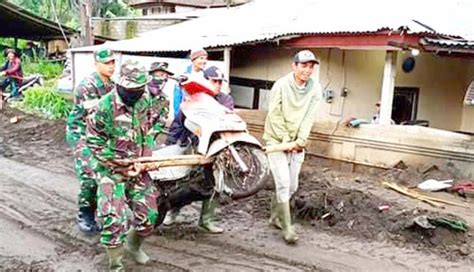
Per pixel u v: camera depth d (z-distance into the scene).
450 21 9.57
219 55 11.57
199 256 5.00
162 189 4.95
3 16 19.30
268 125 5.33
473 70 10.61
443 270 4.77
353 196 6.10
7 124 12.26
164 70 4.84
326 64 10.23
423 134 7.38
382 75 10.16
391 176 7.24
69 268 4.72
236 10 14.65
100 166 4.30
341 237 5.50
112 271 4.44
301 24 9.93
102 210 4.32
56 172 8.20
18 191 7.08
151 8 32.09
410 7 10.10
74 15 29.52
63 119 12.26
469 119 10.67
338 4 11.18
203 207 5.59
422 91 10.45
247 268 4.75
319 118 8.88
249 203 6.45
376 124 7.94
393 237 5.41
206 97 5.05
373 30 8.19
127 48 11.72
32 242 5.30
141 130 4.37
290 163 5.37
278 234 5.59
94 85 5.00
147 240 5.37
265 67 11.19
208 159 4.66
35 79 15.85
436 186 6.76
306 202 6.04
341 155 7.94
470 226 5.52
